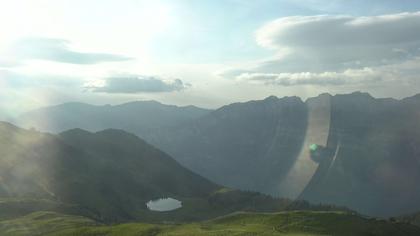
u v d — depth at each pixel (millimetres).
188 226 183125
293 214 188625
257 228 170625
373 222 192000
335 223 180000
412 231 197125
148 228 182250
